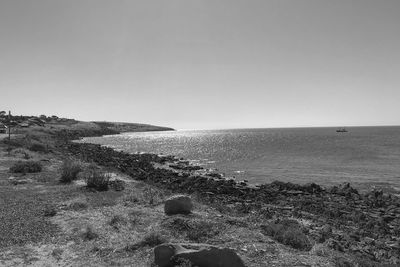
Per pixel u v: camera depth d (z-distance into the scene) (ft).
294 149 254.68
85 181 67.10
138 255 30.17
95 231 36.11
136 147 290.97
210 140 419.95
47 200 50.65
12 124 380.17
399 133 569.23
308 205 72.33
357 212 67.77
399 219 65.98
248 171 140.46
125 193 57.72
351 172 136.46
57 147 208.95
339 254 35.32
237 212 54.44
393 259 39.91
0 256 29.45
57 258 29.53
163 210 45.03
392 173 133.18
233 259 26.91
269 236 38.14
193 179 104.37
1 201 49.14
